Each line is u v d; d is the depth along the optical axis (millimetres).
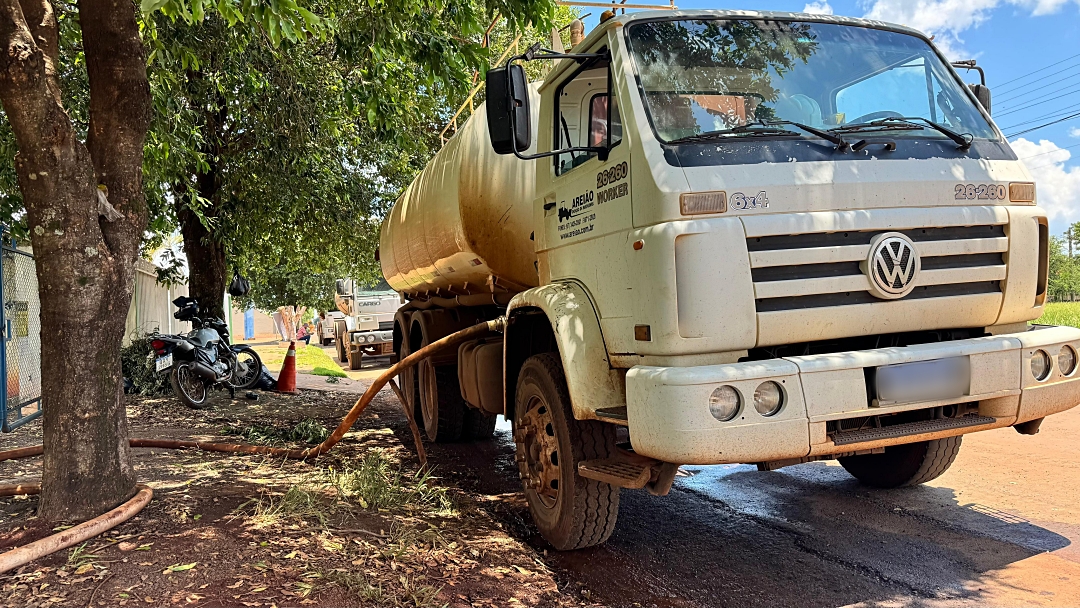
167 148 8117
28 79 3920
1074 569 3865
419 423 8742
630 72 3980
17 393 8109
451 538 4496
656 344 3559
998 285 3898
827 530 4629
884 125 4012
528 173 5840
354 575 3637
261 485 5312
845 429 3660
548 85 4887
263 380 11375
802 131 3850
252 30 7914
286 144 10758
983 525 4555
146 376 10953
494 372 5953
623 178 3873
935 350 3617
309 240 14289
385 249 9336
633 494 5625
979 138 4113
